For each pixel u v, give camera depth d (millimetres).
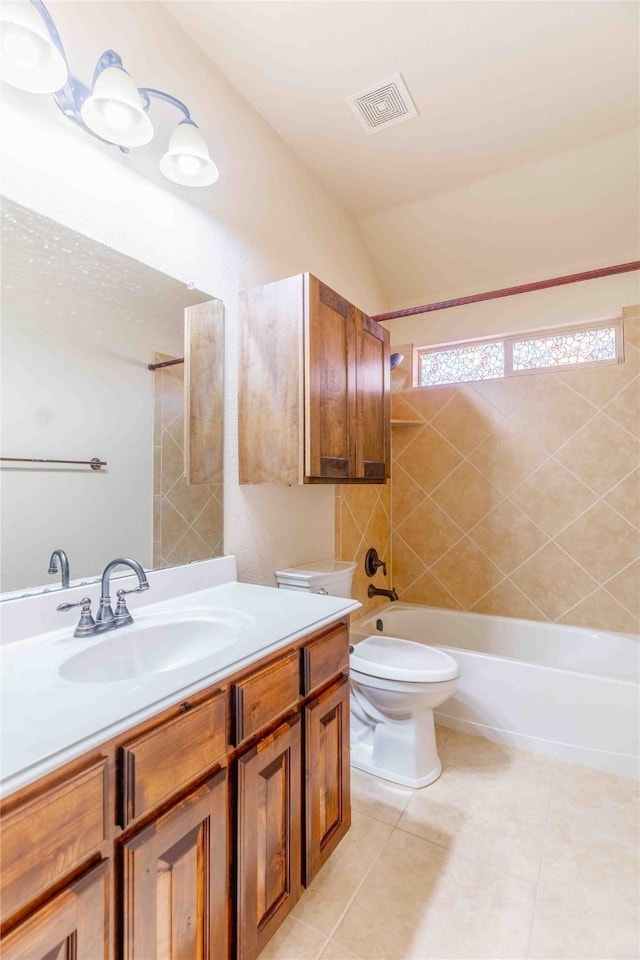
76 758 660
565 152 2102
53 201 1151
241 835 952
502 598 2676
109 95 1061
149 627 1166
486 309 2729
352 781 1785
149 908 747
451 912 1218
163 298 1459
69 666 948
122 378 1334
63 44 1152
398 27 1518
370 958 1103
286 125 1958
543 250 2490
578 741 1898
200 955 849
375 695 1792
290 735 1109
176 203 1511
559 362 2570
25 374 1103
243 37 1556
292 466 1597
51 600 1114
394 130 1980
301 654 1179
